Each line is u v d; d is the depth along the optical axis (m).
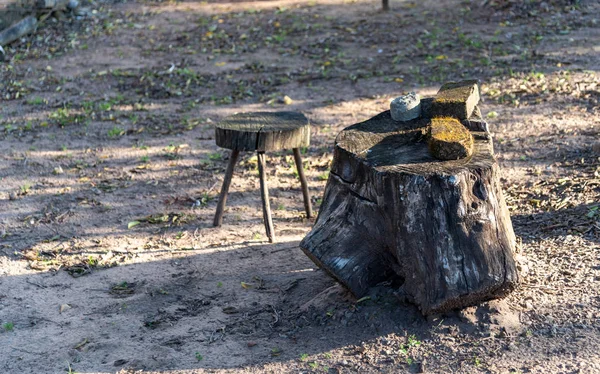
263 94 8.87
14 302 4.70
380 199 3.86
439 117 4.43
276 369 3.73
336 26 11.19
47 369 3.93
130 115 8.40
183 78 9.54
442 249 3.71
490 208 3.76
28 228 5.82
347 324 3.98
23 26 11.32
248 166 6.89
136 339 4.18
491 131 7.12
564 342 3.62
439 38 10.27
